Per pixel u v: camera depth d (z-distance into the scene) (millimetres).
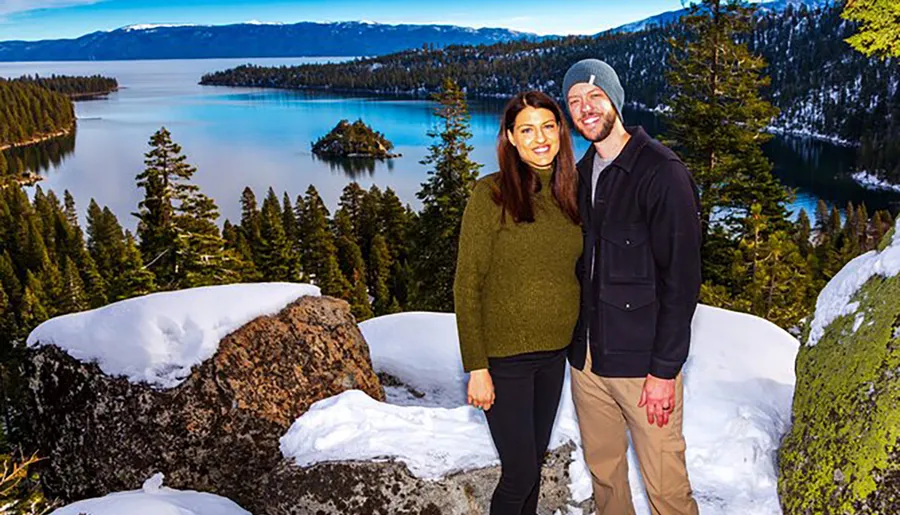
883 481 2676
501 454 2723
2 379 24328
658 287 2416
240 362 4121
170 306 4289
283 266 49125
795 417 3582
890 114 149125
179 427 3877
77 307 52281
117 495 3598
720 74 19125
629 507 2994
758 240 16969
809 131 171000
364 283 57938
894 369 2859
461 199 22453
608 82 2375
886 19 5809
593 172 2555
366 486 3279
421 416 3885
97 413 3965
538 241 2479
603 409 2836
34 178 155875
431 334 6559
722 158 18812
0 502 5344
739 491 3518
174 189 23594
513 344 2570
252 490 3941
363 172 162125
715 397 4383
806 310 17250
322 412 3922
